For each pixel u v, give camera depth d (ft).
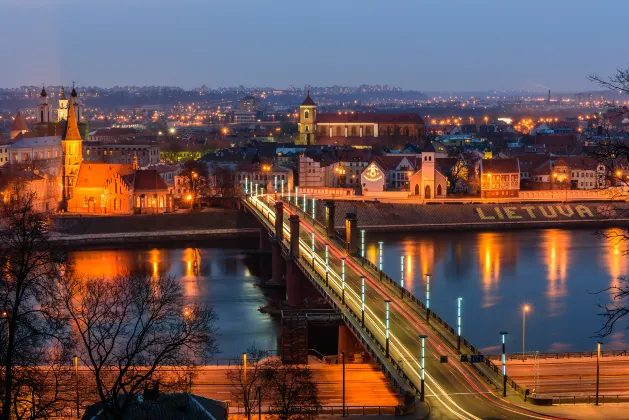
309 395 499.92
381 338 597.11
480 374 546.67
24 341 452.76
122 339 597.52
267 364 588.09
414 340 596.70
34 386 380.58
